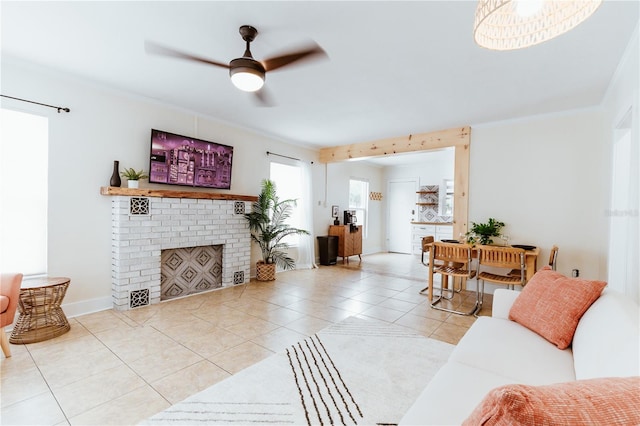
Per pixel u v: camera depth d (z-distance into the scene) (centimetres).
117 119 338
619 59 248
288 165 559
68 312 305
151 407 172
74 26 218
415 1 184
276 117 418
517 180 406
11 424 158
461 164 445
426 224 751
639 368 87
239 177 471
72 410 169
